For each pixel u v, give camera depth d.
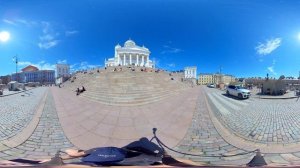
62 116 10.94
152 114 11.22
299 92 23.84
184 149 6.45
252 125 9.30
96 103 14.67
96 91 20.80
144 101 15.67
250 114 12.27
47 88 24.56
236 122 9.95
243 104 17.50
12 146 6.66
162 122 9.72
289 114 12.15
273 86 25.11
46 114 11.47
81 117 10.59
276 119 10.62
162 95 19.80
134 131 8.43
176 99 17.72
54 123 9.59
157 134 8.05
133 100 15.91
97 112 11.58
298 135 7.63
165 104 14.59
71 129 8.69
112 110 12.19
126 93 19.41
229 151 6.16
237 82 26.56
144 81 29.45
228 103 17.95
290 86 25.45
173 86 30.03
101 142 7.25
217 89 30.58
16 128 8.82
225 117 11.14
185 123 9.48
